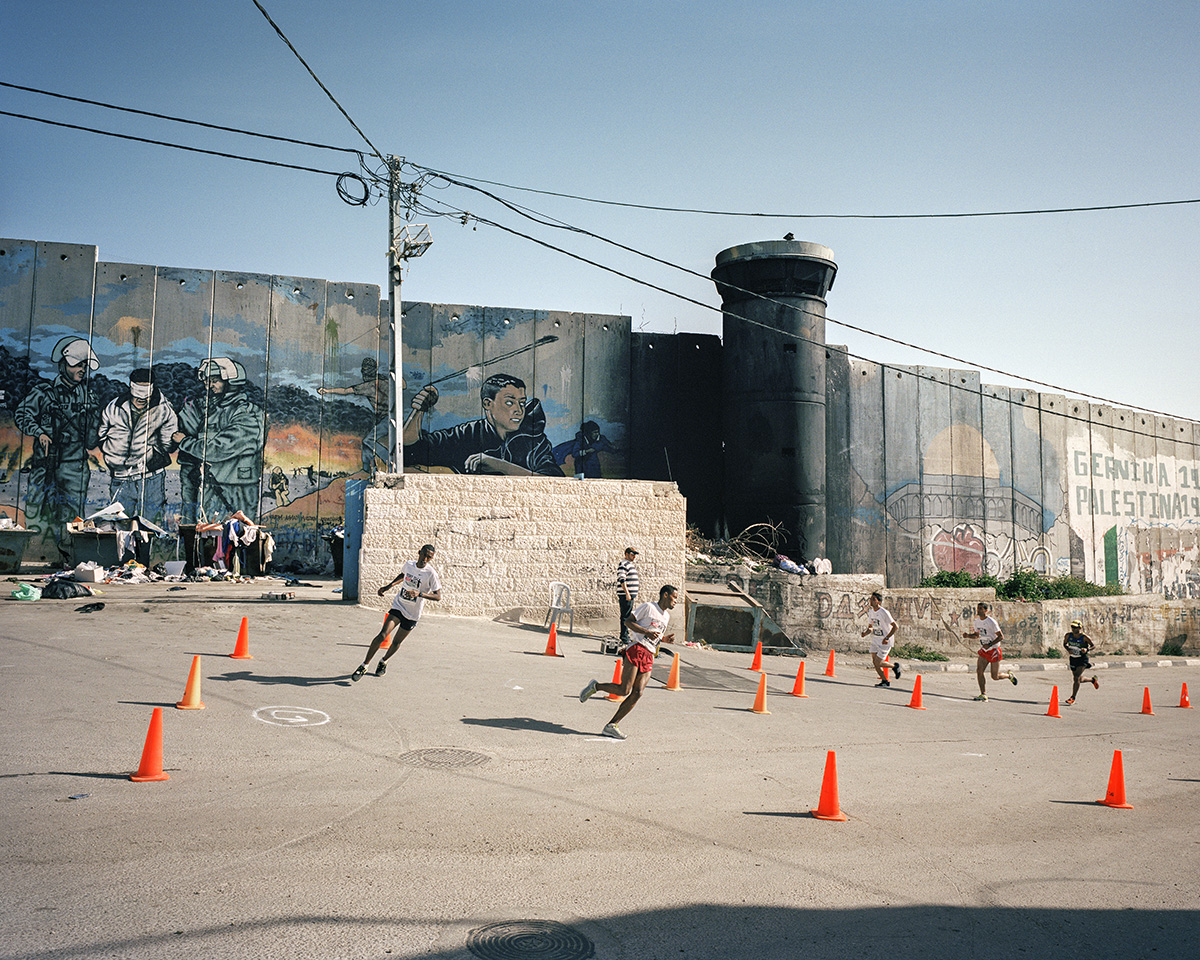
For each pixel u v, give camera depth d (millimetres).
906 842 6570
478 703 10336
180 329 26859
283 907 4457
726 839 6238
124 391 26234
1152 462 40656
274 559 26906
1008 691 19812
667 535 19219
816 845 6277
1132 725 15125
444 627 16203
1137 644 30203
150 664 10688
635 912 4785
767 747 9664
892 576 33781
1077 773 9984
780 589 22297
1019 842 6859
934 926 4953
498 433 29625
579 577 18438
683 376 31844
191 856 5070
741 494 29219
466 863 5324
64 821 5484
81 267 26234
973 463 35781
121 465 26000
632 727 10008
